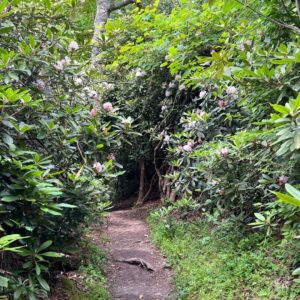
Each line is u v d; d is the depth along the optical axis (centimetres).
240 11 389
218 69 291
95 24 827
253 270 382
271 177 435
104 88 543
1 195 263
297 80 305
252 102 348
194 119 594
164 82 831
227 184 463
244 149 444
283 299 321
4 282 195
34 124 317
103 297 387
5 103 264
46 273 352
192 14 580
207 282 398
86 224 389
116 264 520
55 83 366
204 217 603
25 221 279
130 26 673
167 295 415
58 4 381
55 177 341
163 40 641
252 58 330
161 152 925
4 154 263
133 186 1100
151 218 762
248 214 461
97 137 361
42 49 349
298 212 332
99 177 391
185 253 512
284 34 327
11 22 336
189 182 604
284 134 208
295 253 351
